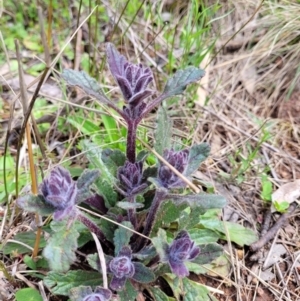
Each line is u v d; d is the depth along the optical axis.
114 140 0.23
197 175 0.23
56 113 0.25
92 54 0.29
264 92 0.28
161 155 0.17
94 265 0.16
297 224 0.22
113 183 0.17
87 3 0.30
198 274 0.19
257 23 0.30
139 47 0.29
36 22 0.30
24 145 0.22
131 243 0.18
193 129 0.25
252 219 0.22
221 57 0.30
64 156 0.22
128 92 0.16
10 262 0.18
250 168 0.24
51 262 0.14
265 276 0.20
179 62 0.29
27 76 0.27
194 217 0.17
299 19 0.29
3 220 0.19
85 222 0.16
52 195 0.14
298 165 0.25
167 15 0.31
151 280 0.16
